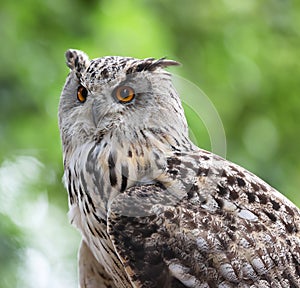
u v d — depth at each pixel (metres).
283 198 10.45
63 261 16.03
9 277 14.87
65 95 10.93
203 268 10.00
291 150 18.67
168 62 10.74
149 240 10.13
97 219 10.64
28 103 16.05
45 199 16.41
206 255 10.02
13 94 16.06
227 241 10.02
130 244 10.16
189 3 18.83
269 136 18.48
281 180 17.75
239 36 19.06
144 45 16.28
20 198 16.09
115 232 10.22
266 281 9.94
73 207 10.96
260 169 17.78
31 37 16.53
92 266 11.06
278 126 18.75
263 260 9.98
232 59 18.73
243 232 10.05
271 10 19.72
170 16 18.58
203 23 18.83
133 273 10.13
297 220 10.30
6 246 15.15
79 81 10.80
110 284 11.09
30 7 16.80
